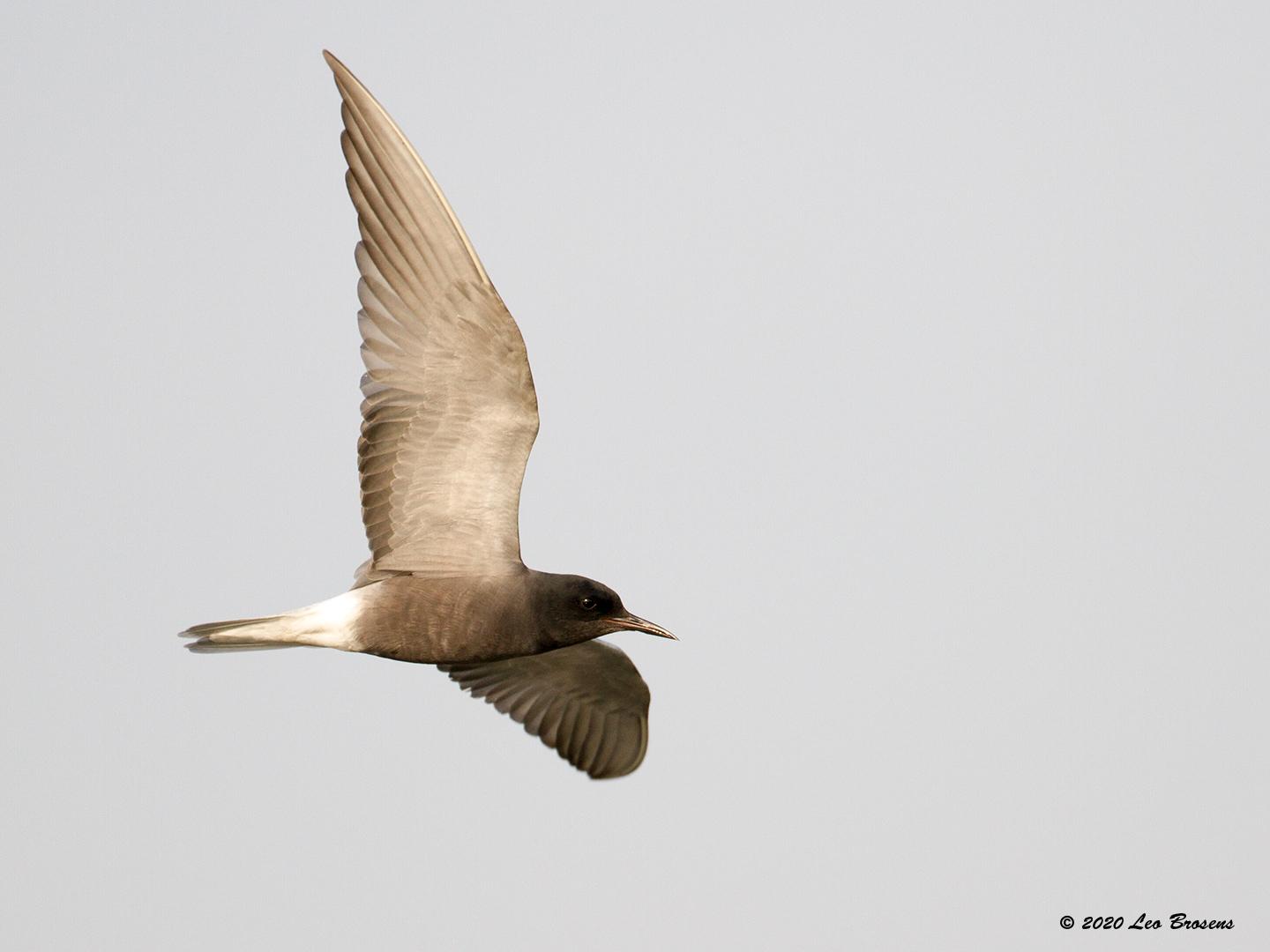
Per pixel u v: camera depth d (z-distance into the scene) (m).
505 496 16.69
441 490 16.59
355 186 15.80
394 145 15.66
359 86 15.69
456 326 15.95
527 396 16.20
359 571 16.88
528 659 19.61
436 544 16.75
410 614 16.62
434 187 15.59
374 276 15.96
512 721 19.97
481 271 15.66
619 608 17.27
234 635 16.48
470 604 16.69
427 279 15.84
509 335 15.88
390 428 16.34
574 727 20.05
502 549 16.86
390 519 16.61
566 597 16.98
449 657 16.94
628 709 19.92
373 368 16.17
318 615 16.61
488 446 16.45
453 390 16.23
